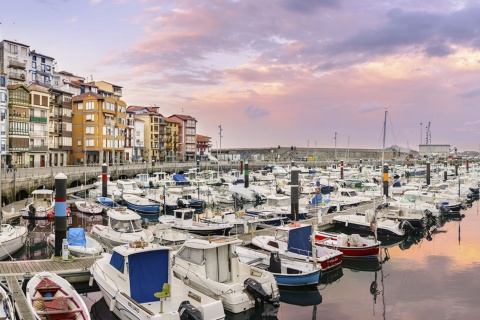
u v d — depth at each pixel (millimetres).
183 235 33312
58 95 97688
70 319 17906
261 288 21203
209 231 38250
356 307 23219
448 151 191875
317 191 55625
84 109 103000
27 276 23062
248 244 33125
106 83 127625
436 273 29344
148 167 100562
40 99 86000
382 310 22734
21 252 32406
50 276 21094
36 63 105250
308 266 25672
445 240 40469
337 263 28578
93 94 103375
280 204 51562
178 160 145250
